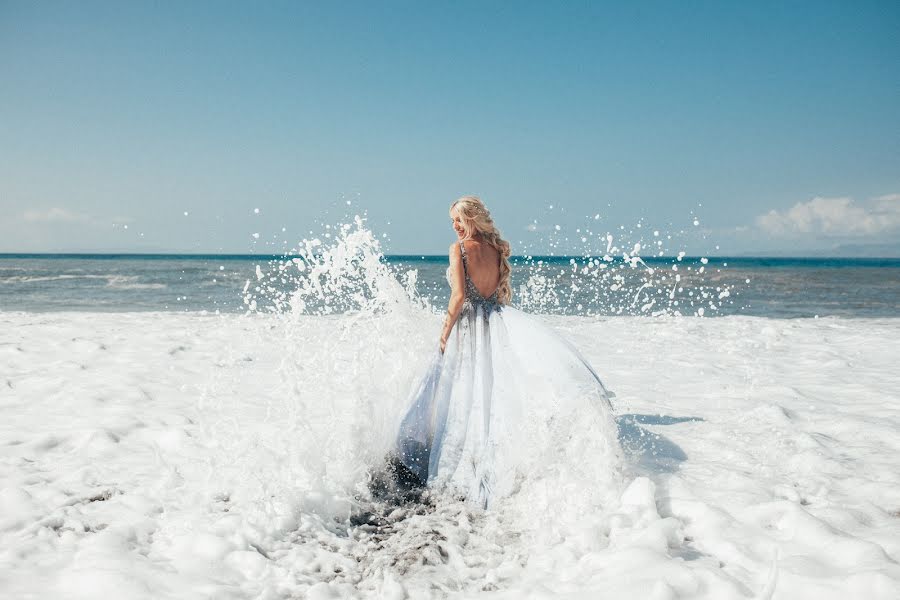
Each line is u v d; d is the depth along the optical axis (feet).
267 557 8.87
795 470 11.26
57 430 14.37
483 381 11.38
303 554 8.86
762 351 27.04
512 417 10.73
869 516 9.08
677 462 11.82
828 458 11.55
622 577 7.41
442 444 11.21
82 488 11.14
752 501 9.64
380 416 12.16
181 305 52.01
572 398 10.41
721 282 86.69
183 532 9.37
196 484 11.39
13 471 11.83
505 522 9.80
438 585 8.00
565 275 85.46
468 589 7.96
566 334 32.17
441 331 12.71
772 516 9.04
